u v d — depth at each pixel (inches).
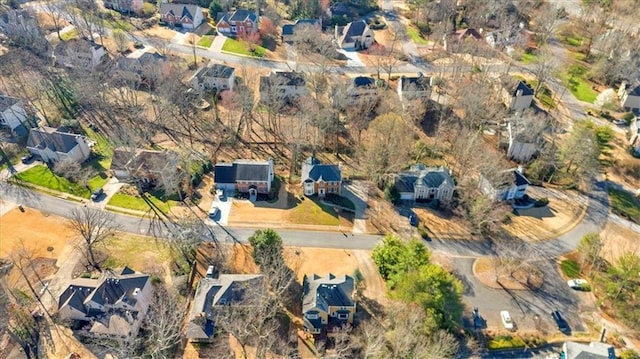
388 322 2977.4
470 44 6397.6
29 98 5152.6
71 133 4692.4
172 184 4037.9
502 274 3489.2
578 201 4274.1
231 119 5191.9
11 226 3786.9
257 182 4121.6
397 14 7859.3
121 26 7027.6
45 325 3029.0
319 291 3053.6
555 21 7052.2
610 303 3277.6
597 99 5610.2
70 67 5723.4
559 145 4751.5
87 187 4229.8
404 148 4424.2
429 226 3917.3
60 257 3531.0
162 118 5064.0
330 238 3782.0
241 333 2785.4
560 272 3535.9
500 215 3939.5
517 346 3002.0
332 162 4662.9
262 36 6968.5
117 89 5541.3
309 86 5703.7
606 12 7209.6
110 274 3176.7
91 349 2896.2
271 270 3216.0
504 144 4854.8
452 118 5265.8
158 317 2974.9
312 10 7337.6
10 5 7140.8
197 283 3348.9
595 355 2810.0
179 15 7081.7
